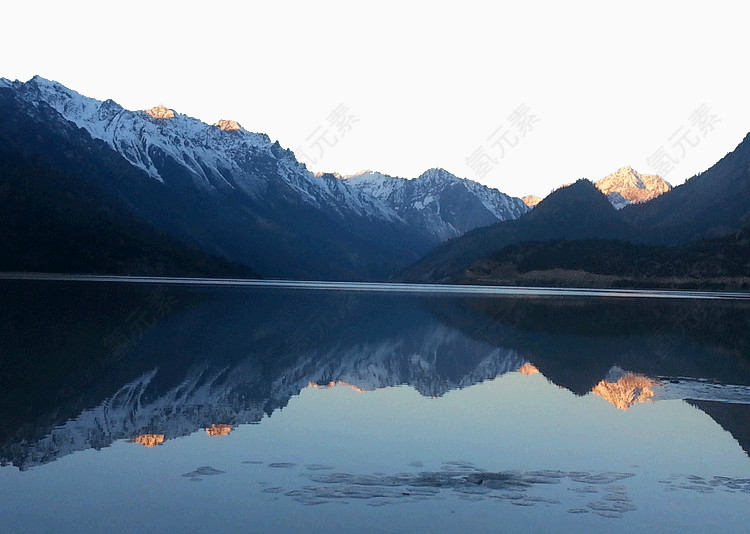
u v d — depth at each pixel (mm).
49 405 21016
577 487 14734
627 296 122688
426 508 13180
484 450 17469
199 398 22891
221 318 53344
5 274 141500
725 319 66312
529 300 99375
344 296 101750
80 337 37219
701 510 13500
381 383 26984
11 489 13828
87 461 15727
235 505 13117
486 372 30391
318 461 16125
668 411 22672
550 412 22266
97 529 11930
